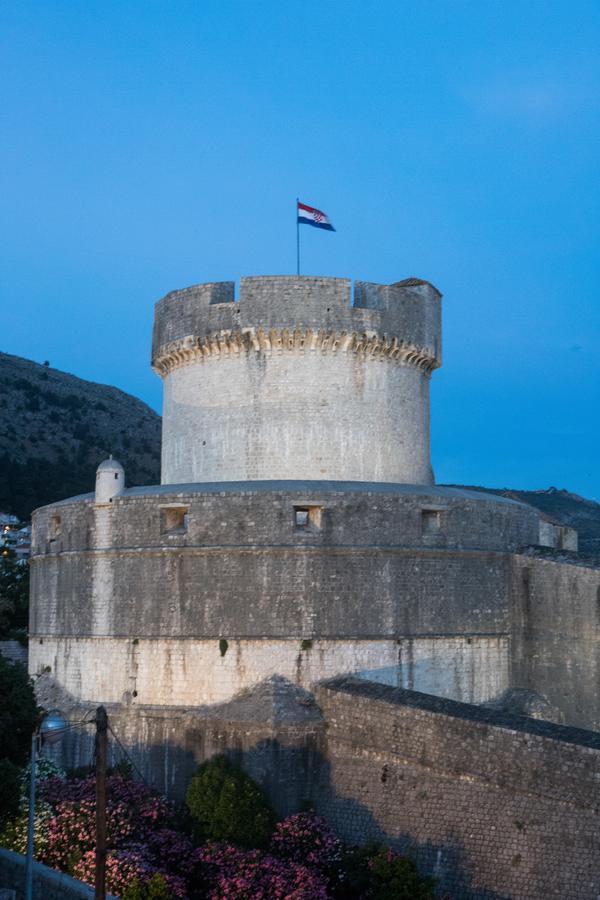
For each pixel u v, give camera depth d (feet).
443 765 106.11
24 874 102.73
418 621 128.47
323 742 118.11
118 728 127.65
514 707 130.52
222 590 125.49
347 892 104.37
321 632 123.54
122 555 131.64
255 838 110.42
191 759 121.80
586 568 128.06
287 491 125.39
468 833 102.68
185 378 149.69
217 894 100.01
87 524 136.05
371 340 142.41
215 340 143.13
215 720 120.26
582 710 126.41
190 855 106.83
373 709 113.29
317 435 141.49
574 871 94.22
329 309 140.97
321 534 125.29
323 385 142.41
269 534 124.77
